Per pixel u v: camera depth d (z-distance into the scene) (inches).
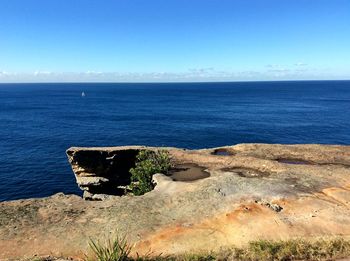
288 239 410.0
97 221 485.4
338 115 3216.0
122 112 3782.0
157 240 429.4
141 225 467.2
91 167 914.1
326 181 639.1
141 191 722.2
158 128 2559.1
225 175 669.3
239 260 367.2
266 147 953.5
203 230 450.0
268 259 364.8
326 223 462.3
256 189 580.7
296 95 6747.1
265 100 5457.7
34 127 2684.5
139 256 388.5
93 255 393.7
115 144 2031.3
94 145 2006.6
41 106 4682.6
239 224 461.4
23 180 1379.2
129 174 928.9
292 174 682.8
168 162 794.8
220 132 2352.4
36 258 394.0
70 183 1350.9
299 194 563.2
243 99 5792.3
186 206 524.1
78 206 542.3
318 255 366.0
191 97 6609.3
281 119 2984.7
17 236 443.5
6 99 6220.5
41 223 480.4
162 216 495.2
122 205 539.5
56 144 2038.6
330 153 886.4
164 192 595.8
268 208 506.0
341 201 546.9
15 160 1668.3
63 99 6264.8
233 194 559.5
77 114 3595.0
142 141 2097.7
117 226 466.3
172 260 373.4
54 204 550.0
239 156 849.5
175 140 2106.3
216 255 376.5
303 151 906.1
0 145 2011.6
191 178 711.7
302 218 477.7
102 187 922.1
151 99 6127.0
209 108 4165.8
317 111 3604.8
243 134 2271.2
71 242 430.6
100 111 3927.2
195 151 924.0
